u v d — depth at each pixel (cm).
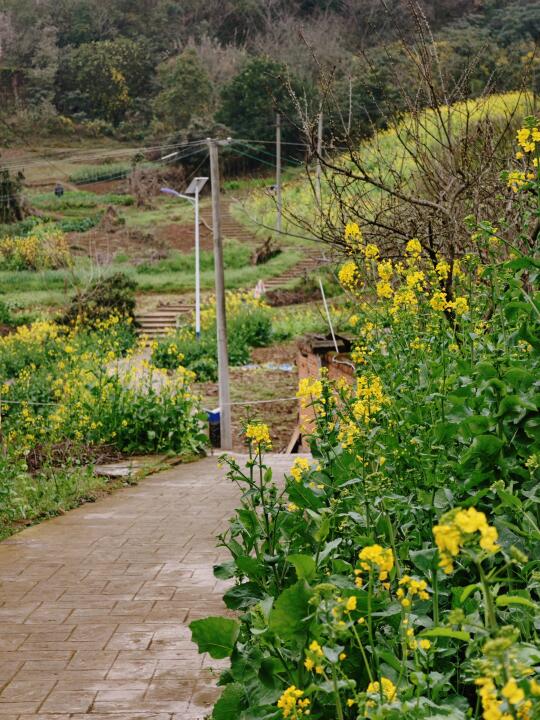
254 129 6034
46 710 404
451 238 631
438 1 4459
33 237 4225
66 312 2831
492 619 190
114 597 563
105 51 8756
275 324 2766
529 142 386
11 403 1498
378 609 283
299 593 266
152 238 4603
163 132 7344
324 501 376
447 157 689
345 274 593
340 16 6297
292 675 280
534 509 328
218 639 309
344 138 687
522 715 184
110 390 1380
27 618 527
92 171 6612
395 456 382
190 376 1452
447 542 175
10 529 772
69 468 1061
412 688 244
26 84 8819
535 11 3294
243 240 4341
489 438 331
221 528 760
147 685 430
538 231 449
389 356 500
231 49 8138
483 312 477
